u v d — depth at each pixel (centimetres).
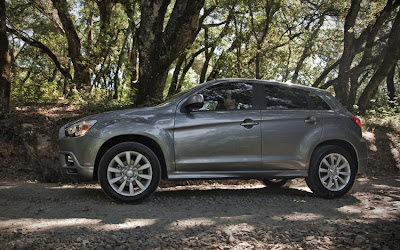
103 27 1623
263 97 573
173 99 562
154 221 413
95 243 329
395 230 383
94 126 514
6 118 938
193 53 2273
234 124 546
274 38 1677
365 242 343
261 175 558
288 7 1518
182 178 532
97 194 577
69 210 457
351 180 586
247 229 382
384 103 1594
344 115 599
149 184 515
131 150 511
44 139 878
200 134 534
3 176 756
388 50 1645
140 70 1130
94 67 1619
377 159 964
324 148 579
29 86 1540
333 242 346
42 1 1958
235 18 1603
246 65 1630
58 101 1440
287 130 562
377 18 1756
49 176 773
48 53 1970
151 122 523
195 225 398
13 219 406
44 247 315
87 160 507
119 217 427
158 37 1102
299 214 460
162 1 1094
